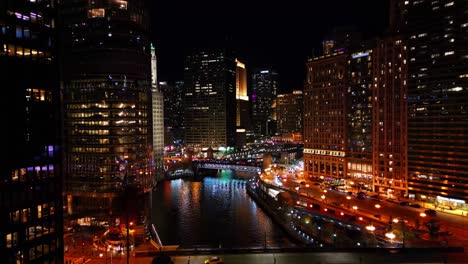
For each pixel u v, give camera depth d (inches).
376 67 7249.0
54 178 2896.2
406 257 3538.4
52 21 2918.3
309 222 5378.9
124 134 5959.6
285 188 7751.0
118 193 5787.4
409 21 6496.1
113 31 5900.6
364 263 3351.4
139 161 6156.5
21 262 2608.3
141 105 6225.4
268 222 6589.6
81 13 5900.6
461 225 4995.1
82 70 5920.3
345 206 6112.2
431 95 6053.2
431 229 4488.2
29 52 2706.7
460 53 5615.2
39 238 2748.5
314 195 7160.4
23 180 2630.4
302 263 3361.2
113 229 4923.7
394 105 6850.4
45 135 2822.3
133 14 6082.7
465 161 5546.3
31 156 2694.4
